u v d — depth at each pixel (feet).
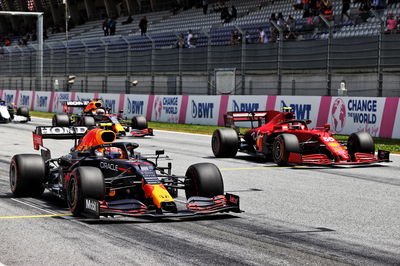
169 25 521.65
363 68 283.18
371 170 153.89
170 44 432.66
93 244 74.38
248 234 81.30
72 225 85.61
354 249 73.92
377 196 115.75
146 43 453.99
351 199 112.27
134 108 374.22
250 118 189.78
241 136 192.44
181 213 85.97
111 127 252.01
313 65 308.19
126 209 85.92
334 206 104.94
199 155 189.78
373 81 278.87
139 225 85.81
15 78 574.97
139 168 92.12
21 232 81.10
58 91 492.13
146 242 75.61
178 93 387.96
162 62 398.62
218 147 179.73
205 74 367.66
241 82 340.18
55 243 74.84
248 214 96.32
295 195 116.26
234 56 347.97
